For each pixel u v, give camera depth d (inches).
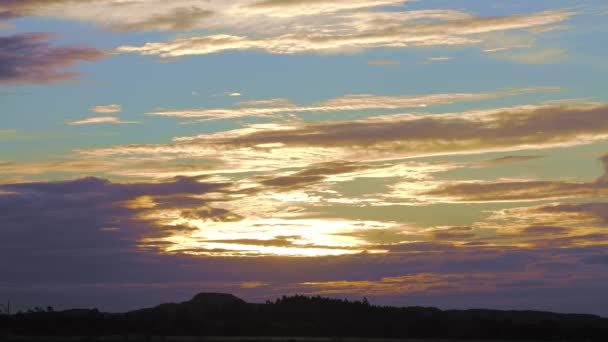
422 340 4613.7
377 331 4938.5
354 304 5511.8
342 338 4623.5
